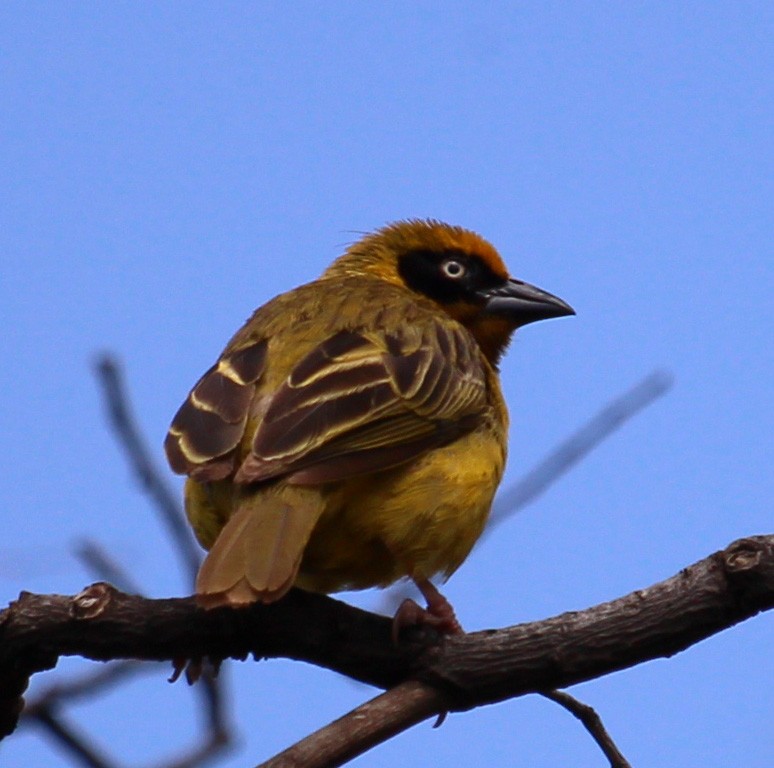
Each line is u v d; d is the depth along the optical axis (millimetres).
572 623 8750
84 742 9766
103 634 9156
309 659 9430
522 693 8852
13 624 9039
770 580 8328
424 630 9094
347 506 10289
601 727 8883
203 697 9922
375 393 10742
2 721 9422
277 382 10672
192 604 9328
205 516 10500
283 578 9023
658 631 8578
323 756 8305
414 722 8766
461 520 10836
